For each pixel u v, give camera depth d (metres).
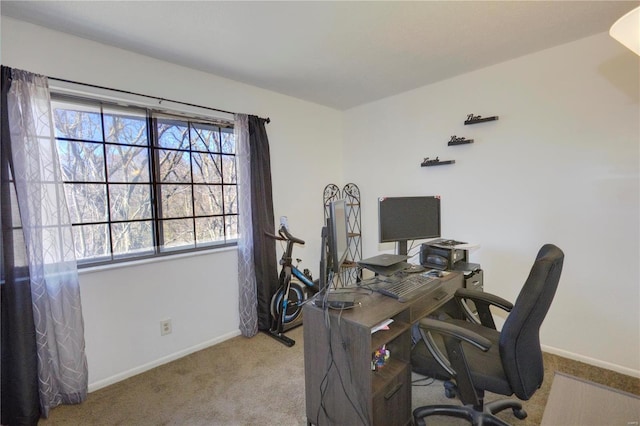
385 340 1.45
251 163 2.81
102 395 2.02
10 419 1.72
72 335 1.90
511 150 2.55
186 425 1.76
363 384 1.39
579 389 1.17
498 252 2.66
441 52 2.33
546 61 2.34
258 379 2.18
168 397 1.99
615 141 2.10
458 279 2.09
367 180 3.63
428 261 2.33
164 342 2.41
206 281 2.65
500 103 2.58
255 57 2.34
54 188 1.84
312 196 3.54
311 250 3.53
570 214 2.30
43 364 1.80
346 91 3.15
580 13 1.85
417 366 1.60
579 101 2.22
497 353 1.55
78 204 2.07
